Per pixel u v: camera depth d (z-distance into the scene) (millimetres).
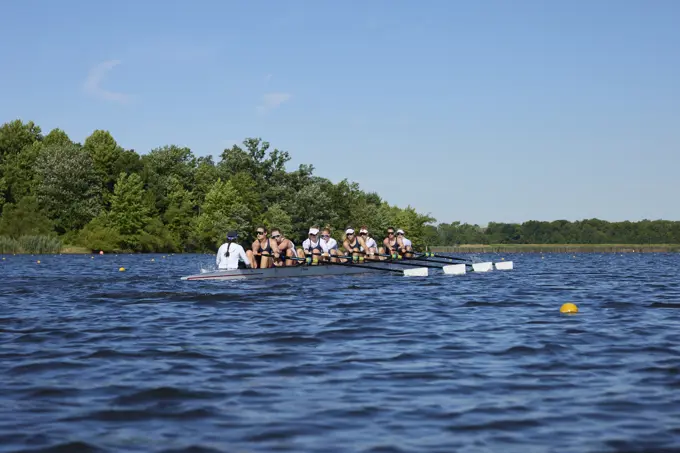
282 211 111812
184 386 7520
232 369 8453
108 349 9883
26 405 6707
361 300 17109
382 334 11344
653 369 8430
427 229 146125
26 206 87750
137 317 13633
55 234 88875
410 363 8836
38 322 12852
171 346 10141
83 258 63375
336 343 10430
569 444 5531
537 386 7535
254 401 6883
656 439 5629
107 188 101875
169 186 104688
